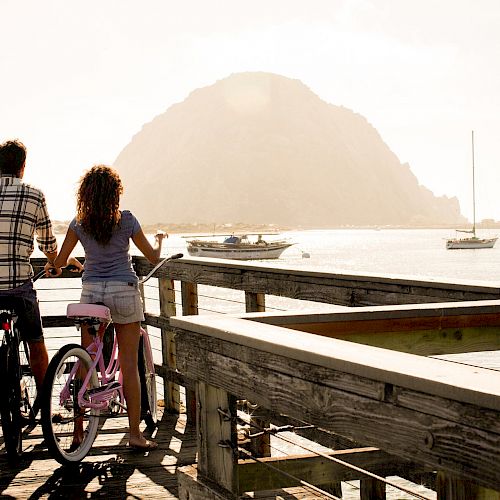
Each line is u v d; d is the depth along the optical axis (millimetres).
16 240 4852
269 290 4934
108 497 4227
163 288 6418
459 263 93312
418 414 1594
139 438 5129
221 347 2398
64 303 40438
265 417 4254
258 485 3148
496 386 1458
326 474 3359
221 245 88062
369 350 1923
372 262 97125
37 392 5105
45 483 4504
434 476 3604
